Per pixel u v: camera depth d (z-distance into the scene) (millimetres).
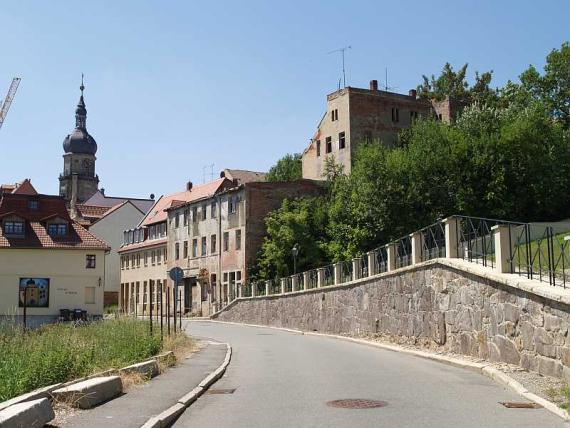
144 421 9664
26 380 11656
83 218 101375
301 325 39719
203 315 66250
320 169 65750
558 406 10234
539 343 13672
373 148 52062
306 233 55656
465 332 18406
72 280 56625
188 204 70812
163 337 23578
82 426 9266
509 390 12523
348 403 11430
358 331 30156
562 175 50375
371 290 28375
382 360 19172
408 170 47562
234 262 61250
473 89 83562
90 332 21578
